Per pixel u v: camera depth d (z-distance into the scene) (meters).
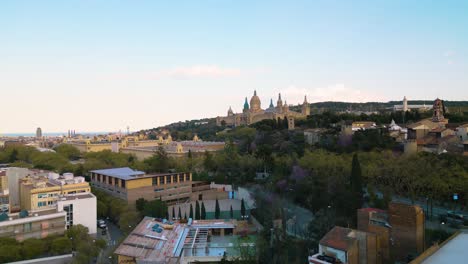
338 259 72.56
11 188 157.38
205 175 190.00
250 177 180.38
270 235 103.12
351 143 169.75
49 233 116.06
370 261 73.94
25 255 103.19
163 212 139.75
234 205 160.62
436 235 84.69
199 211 140.50
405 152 143.12
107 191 167.25
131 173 170.88
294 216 119.50
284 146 198.88
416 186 108.00
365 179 128.75
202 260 98.56
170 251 104.00
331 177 124.81
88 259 101.12
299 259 88.50
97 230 136.38
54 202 136.38
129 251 104.69
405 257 76.56
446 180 102.44
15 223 111.31
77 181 150.00
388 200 104.69
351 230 76.62
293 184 141.62
